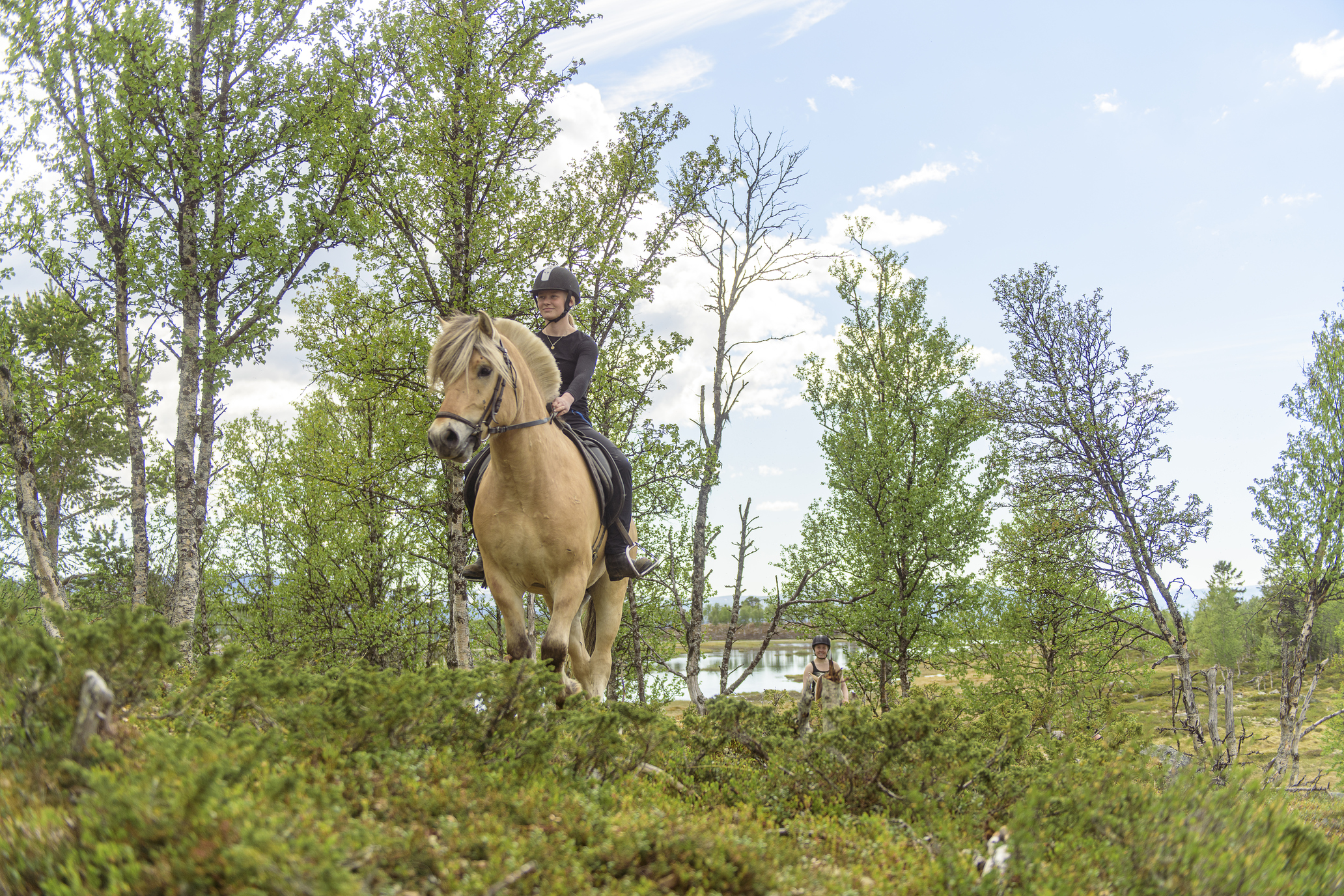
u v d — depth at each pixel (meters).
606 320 15.55
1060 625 23.20
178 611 12.07
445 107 13.28
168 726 3.80
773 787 4.85
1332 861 4.33
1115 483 21.52
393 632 19.64
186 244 12.25
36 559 10.30
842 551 23.42
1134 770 4.85
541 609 18.75
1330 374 20.70
